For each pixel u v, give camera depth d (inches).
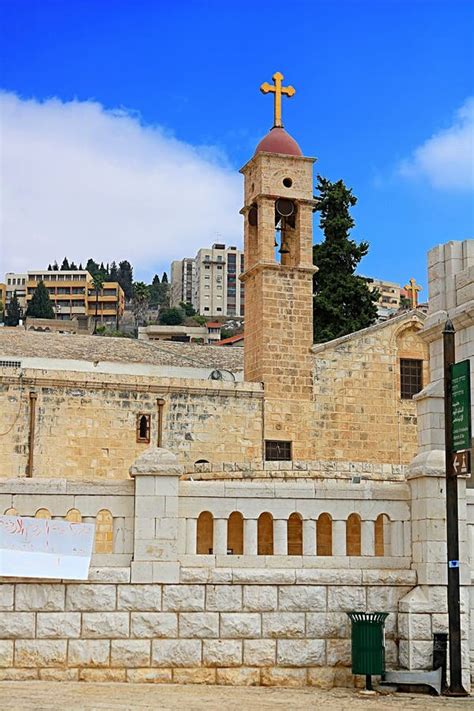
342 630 701.3
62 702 573.9
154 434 1599.4
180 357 2090.3
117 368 1918.1
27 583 663.8
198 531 826.8
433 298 1133.7
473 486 979.3
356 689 682.2
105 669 663.1
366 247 2469.2
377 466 1218.0
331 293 2429.9
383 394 1765.5
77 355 1931.6
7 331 2068.2
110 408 1579.7
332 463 1206.9
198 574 683.4
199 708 575.8
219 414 1652.3
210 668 676.7
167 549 682.8
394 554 733.9
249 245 1793.8
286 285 1739.7
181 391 1630.2
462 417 690.8
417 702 633.6
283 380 1707.7
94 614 666.8
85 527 679.7
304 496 720.3
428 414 978.7
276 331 1721.2
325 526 901.2
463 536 725.9
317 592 701.3
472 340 1031.6
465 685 698.2
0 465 1503.4
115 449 1571.1
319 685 689.0
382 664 678.5
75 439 1551.4
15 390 1530.5
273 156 1753.2
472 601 717.9
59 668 658.2
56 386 1553.9
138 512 684.7
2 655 653.9
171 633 674.8
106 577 671.8
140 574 676.1
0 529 663.8
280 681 684.1
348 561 717.9
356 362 1760.6
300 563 708.0
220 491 706.8
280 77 1820.9
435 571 712.4
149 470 687.7
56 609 664.4
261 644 685.9
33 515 675.4
